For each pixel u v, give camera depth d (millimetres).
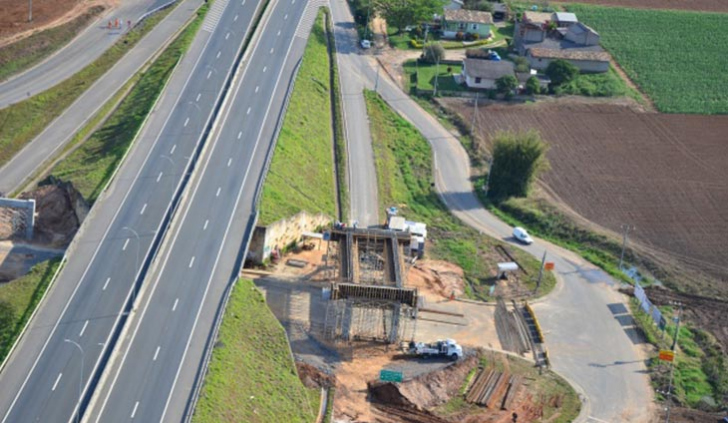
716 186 191750
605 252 167250
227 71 189125
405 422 118625
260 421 107875
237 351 116562
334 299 128500
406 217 170500
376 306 130250
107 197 141875
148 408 105000
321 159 176375
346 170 178500
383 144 193500
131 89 190000
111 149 160500
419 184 184250
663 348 142750
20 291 121812
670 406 130500
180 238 134875
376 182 177625
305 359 125875
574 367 136250
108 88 190500
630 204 183000
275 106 178000
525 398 127375
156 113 168000
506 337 140375
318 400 117875
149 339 115500
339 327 132875
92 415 103000
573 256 166000
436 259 158625
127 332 116000
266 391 113250
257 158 158500
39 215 148125
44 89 189875
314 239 153625
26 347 112312
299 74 195375
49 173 160375
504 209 179500
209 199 144625
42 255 142000
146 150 155750
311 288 140000
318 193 164875
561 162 196125
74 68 198000
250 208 144250
